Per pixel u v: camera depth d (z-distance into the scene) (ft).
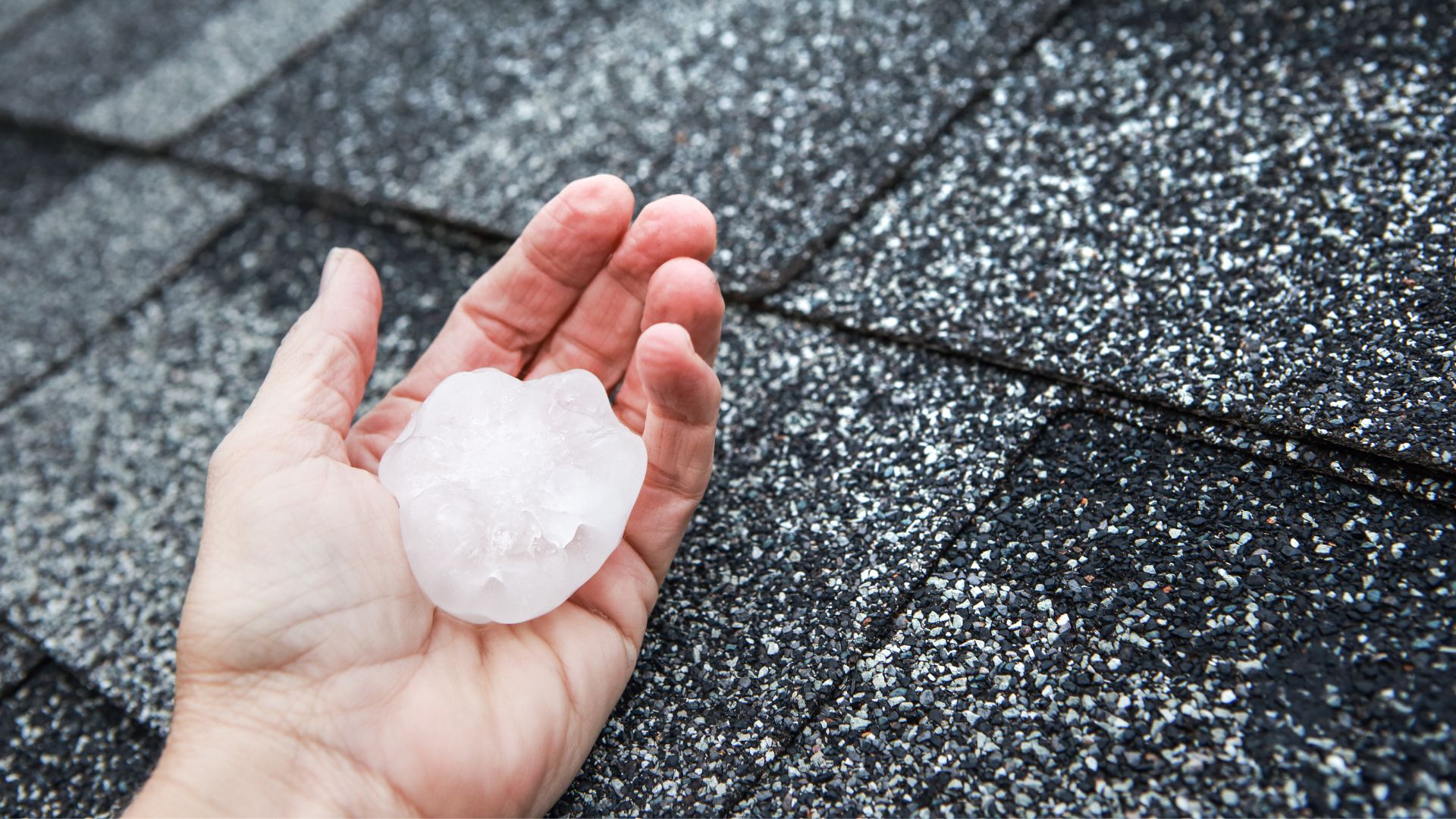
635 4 1.71
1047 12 1.54
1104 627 1.22
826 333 1.40
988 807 1.18
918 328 1.37
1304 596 1.20
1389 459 1.23
